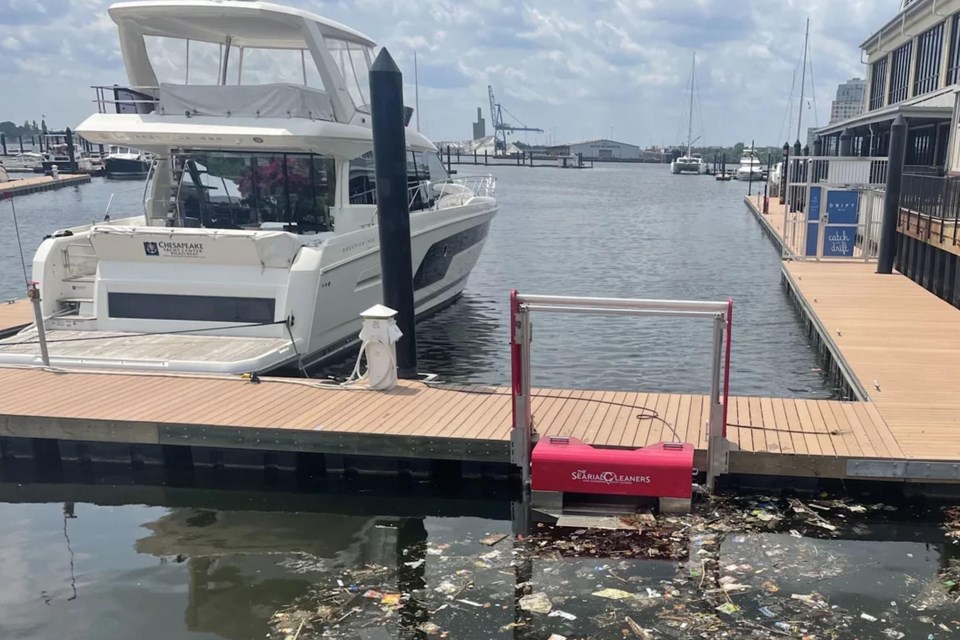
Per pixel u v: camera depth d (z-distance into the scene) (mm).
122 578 5027
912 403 6844
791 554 5098
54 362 8055
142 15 9398
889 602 4527
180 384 7582
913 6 23344
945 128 19141
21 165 82812
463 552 5320
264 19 9398
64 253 9383
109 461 6879
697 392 9531
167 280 8930
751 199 45562
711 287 16812
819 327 10453
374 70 7426
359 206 10219
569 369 10539
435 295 13375
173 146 9898
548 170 144875
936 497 5793
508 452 6160
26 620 4527
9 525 5844
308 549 5434
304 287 8680
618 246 24500
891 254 14289
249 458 6680
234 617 4539
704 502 5848
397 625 4422
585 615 4465
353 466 6641
